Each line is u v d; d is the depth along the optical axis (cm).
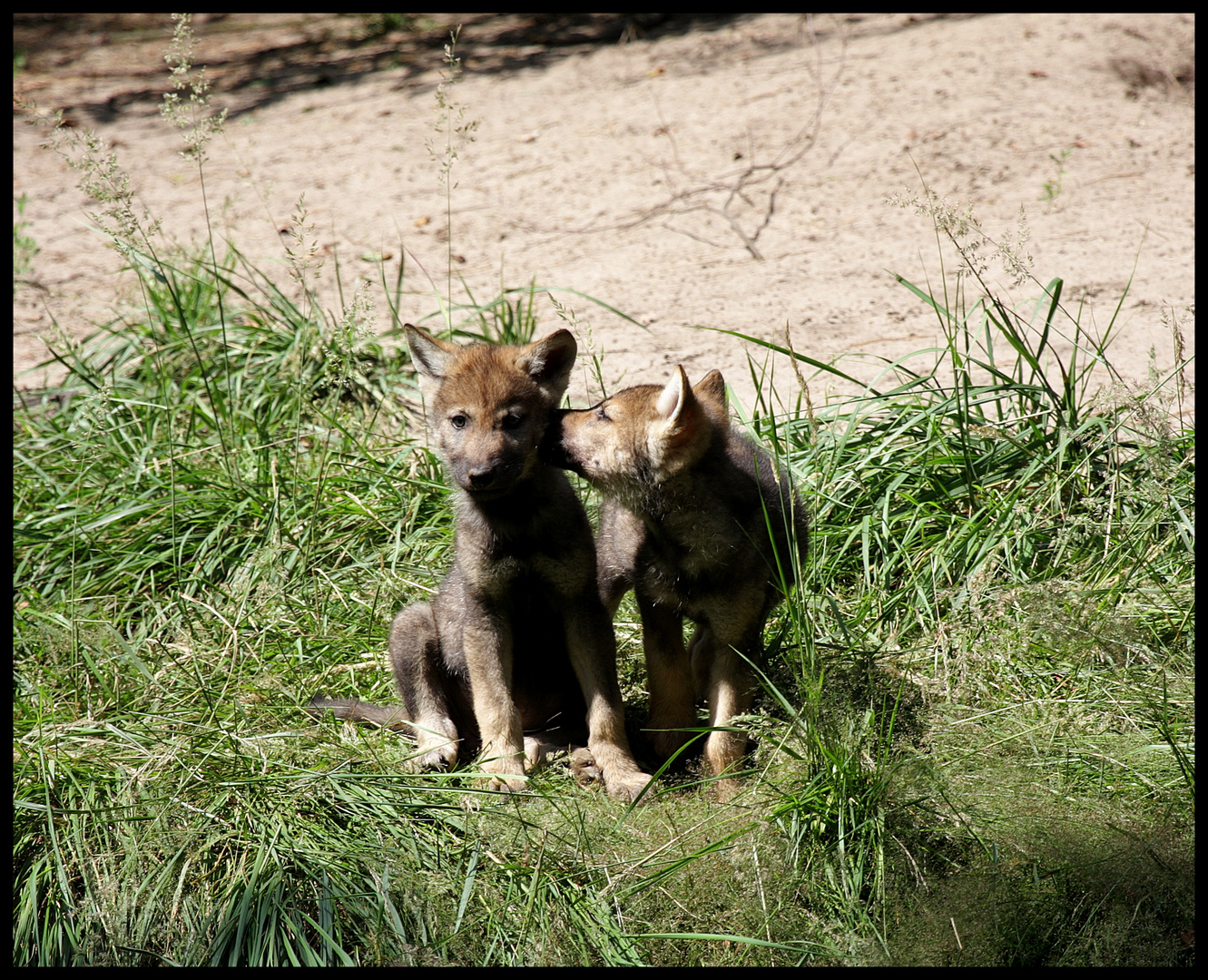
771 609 740
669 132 1708
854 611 810
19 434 1106
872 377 1088
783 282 1287
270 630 853
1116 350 1075
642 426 668
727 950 587
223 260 1446
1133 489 850
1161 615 762
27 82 2433
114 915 596
